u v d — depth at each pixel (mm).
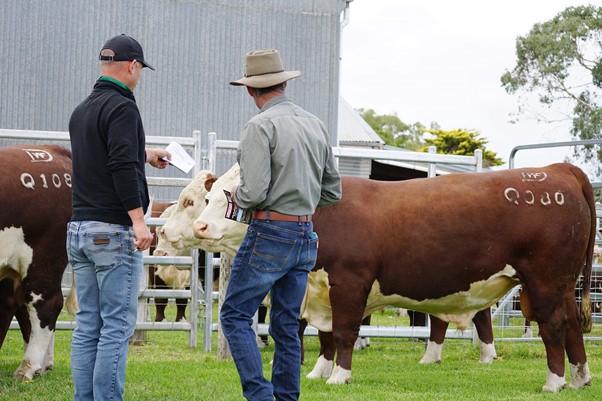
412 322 12953
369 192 9133
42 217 8367
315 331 11852
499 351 12352
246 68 6578
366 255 8891
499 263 8891
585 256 9133
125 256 6215
